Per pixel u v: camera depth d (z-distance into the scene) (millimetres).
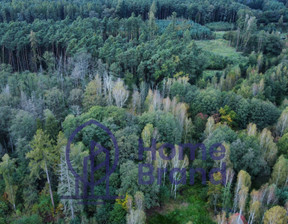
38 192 60375
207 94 89562
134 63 113188
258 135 72250
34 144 54906
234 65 140750
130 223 49469
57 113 85188
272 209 49062
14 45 125625
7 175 60500
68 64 116312
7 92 91188
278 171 59625
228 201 57344
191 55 114562
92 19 151250
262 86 99562
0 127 78625
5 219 55750
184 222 57969
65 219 55625
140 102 91312
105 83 94500
